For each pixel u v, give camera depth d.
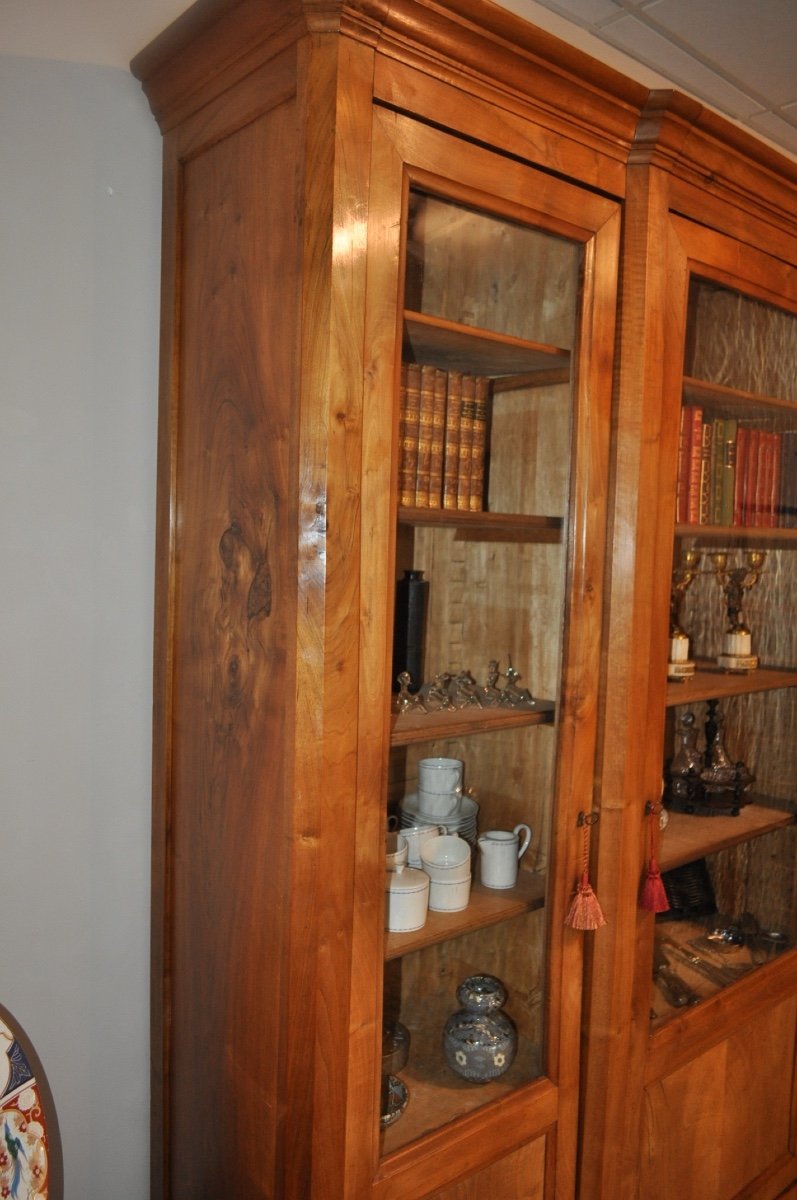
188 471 1.31
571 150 1.23
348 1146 1.11
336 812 1.05
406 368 1.17
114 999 1.44
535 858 1.37
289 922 1.06
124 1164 1.47
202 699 1.28
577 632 1.31
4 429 1.28
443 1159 1.21
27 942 1.35
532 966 1.36
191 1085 1.34
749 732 1.80
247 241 1.14
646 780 1.42
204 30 1.12
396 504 1.09
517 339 1.23
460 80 1.08
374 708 1.08
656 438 1.36
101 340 1.34
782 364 1.69
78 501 1.34
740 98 1.86
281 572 1.08
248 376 1.14
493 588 1.32
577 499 1.30
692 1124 1.59
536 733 1.35
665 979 1.55
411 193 1.08
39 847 1.35
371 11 0.97
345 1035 1.09
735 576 1.68
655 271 1.33
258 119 1.11
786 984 1.76
